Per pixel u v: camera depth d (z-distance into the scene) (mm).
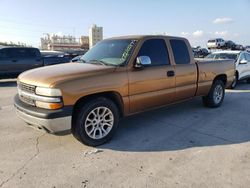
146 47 4930
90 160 3771
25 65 13008
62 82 3826
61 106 3820
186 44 5812
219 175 3350
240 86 11336
